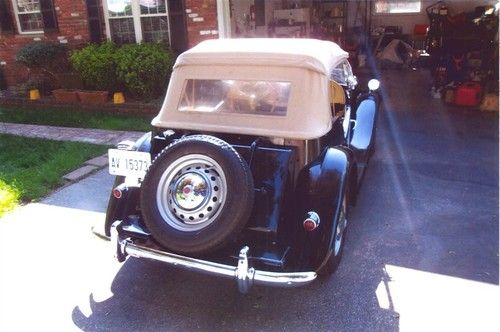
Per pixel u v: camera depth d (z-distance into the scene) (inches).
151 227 97.8
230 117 117.2
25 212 159.2
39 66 322.0
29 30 351.6
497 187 170.6
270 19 420.2
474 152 210.2
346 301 109.0
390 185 175.3
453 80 321.1
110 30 326.6
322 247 101.3
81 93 305.4
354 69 458.6
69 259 129.6
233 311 107.0
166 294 113.8
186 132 122.0
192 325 102.7
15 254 132.3
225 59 119.5
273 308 107.6
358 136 156.6
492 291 110.7
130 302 111.0
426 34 506.0
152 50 290.8
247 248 91.9
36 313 107.4
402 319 102.2
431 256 126.6
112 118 281.4
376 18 573.9
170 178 100.3
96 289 116.2
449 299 108.3
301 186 107.1
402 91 351.9
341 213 112.1
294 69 115.0
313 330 100.0
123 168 113.7
